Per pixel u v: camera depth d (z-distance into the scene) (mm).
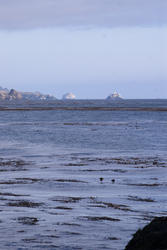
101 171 65625
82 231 30516
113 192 49000
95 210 38656
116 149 97812
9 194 46125
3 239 27828
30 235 28969
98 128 159000
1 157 83250
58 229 30875
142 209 39938
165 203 43344
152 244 20688
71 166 70812
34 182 54906
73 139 119625
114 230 31031
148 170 67000
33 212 36781
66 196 45594
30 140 117312
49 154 88125
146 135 130875
